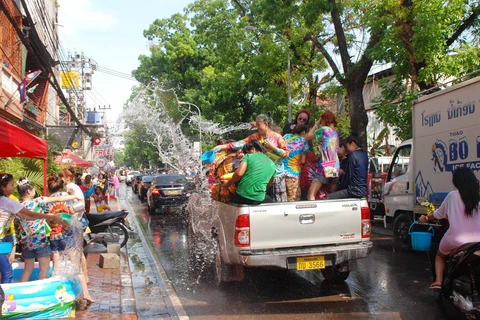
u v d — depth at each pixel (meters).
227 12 27.36
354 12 18.31
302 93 26.44
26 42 11.20
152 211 20.52
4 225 5.79
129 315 6.05
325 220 6.35
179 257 10.29
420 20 13.20
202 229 9.97
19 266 7.22
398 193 10.89
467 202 5.51
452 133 8.33
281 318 5.83
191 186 20.09
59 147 21.45
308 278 7.96
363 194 6.82
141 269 9.27
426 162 9.25
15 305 5.46
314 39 18.67
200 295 7.06
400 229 10.66
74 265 6.24
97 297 6.91
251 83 31.97
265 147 7.03
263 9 18.25
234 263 6.48
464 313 5.30
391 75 24.50
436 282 5.88
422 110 9.39
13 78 16.45
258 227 6.12
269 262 6.07
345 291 7.04
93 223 11.39
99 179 23.66
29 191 6.64
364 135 16.33
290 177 7.20
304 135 7.30
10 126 6.97
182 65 42.22
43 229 6.34
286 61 22.98
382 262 9.20
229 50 27.52
